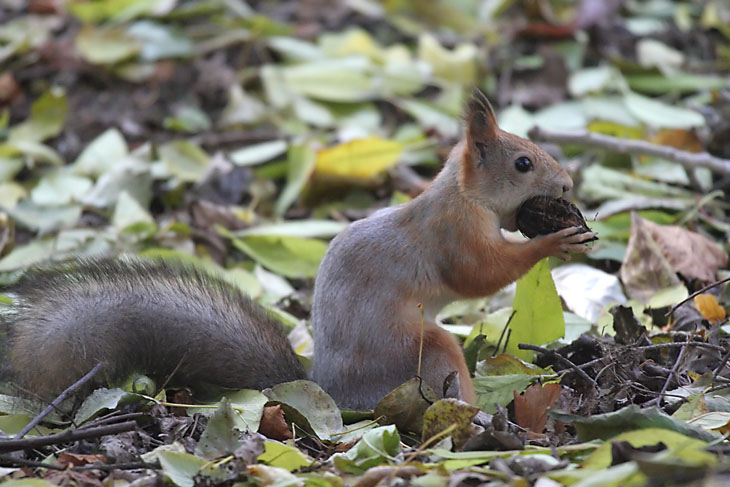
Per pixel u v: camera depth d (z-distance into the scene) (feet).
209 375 28.37
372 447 23.43
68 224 41.29
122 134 50.01
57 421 26.17
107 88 53.16
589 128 45.32
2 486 21.74
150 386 27.45
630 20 57.26
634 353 27.68
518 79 53.26
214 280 29.76
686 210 39.37
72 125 50.47
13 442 22.97
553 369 29.40
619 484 20.40
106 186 43.45
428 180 46.50
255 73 54.24
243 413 25.80
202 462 22.95
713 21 56.18
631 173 42.83
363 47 55.52
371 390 26.91
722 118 43.27
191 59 54.80
